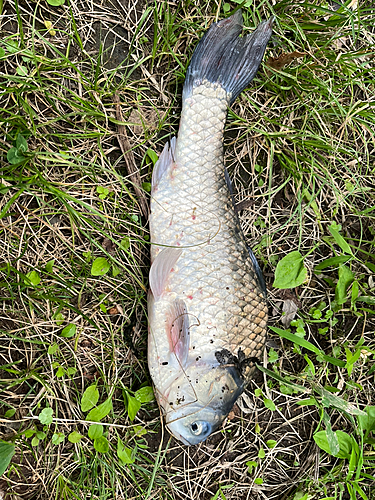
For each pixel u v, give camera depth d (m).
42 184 0.40
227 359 0.41
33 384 0.41
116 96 0.43
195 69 0.42
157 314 0.40
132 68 0.44
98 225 0.43
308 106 0.47
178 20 0.44
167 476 0.44
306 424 0.49
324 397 0.45
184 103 0.42
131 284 0.43
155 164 0.42
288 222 0.48
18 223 0.41
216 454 0.46
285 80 0.47
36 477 0.41
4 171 0.40
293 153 0.47
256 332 0.42
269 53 0.46
